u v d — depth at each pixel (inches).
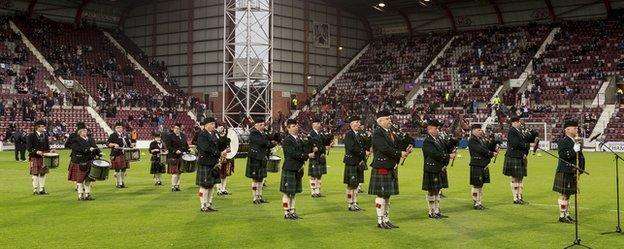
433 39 2106.3
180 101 1867.6
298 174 433.4
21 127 1464.1
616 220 422.6
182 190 614.2
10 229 388.8
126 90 1857.8
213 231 381.4
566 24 1895.9
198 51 1951.3
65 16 2015.3
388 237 361.4
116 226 399.5
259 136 512.4
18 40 1813.5
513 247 334.6
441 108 1764.3
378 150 390.0
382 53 2142.0
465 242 347.3
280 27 1947.6
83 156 533.6
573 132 409.7
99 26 2076.8
